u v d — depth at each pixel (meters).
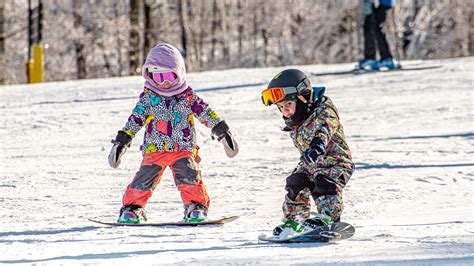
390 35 78.50
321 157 9.84
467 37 103.00
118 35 82.06
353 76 38.69
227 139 12.12
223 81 39.12
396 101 29.59
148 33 80.56
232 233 10.56
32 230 11.02
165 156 12.22
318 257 7.85
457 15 101.38
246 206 13.27
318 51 96.75
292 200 10.01
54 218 12.34
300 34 95.38
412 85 34.34
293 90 9.70
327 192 9.70
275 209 12.99
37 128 24.61
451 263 7.27
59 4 81.50
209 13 102.94
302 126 9.84
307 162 9.38
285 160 18.42
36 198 14.23
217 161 18.34
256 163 18.02
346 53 97.00
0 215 12.58
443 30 101.19
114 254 8.47
